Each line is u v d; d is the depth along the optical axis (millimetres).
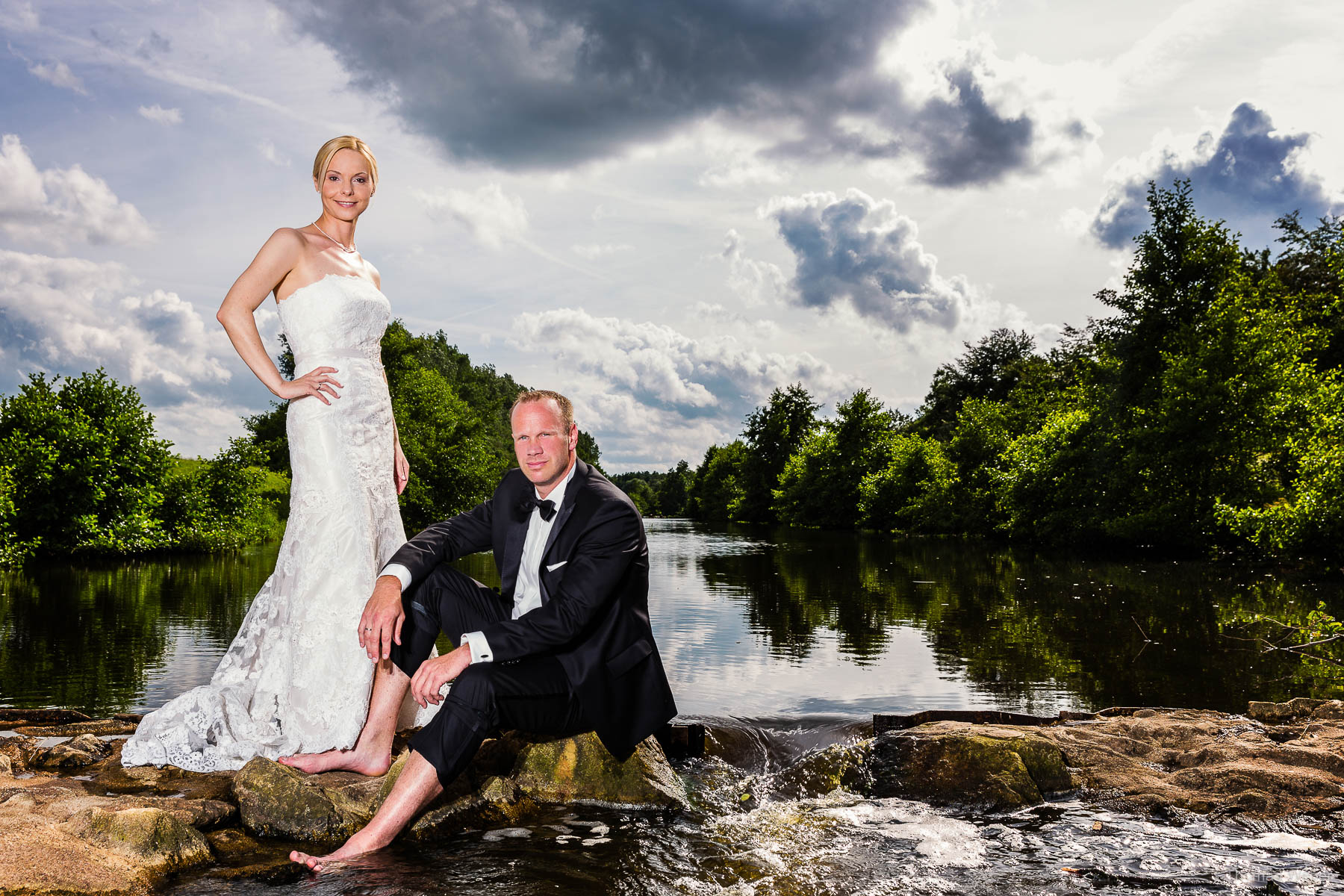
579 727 3117
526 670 2893
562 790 3131
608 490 3090
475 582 3295
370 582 3314
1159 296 20375
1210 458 16891
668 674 5422
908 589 10898
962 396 55219
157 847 2383
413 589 3168
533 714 2953
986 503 25781
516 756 3260
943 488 29344
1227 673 5520
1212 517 16156
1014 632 7289
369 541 3348
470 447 34531
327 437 3324
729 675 5406
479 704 2758
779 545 22766
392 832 2615
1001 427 28969
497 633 2824
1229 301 17906
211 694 3322
